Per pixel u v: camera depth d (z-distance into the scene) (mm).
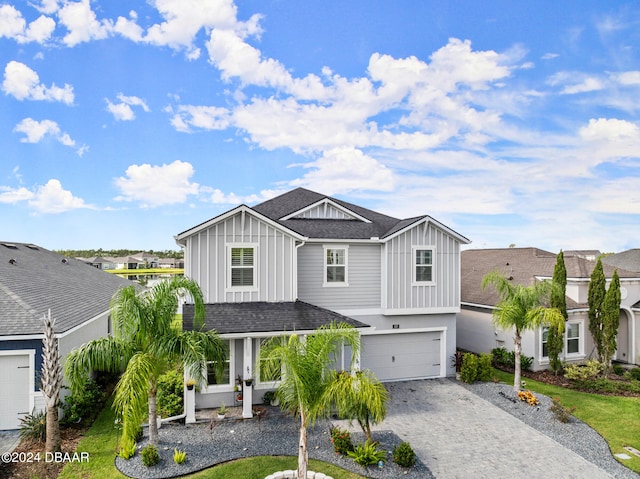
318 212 19594
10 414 11398
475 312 20797
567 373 16188
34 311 12242
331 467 9273
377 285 16766
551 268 20219
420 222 16500
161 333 9430
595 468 9461
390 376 16531
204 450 9977
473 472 9234
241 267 14586
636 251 30766
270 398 13078
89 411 12156
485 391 15031
